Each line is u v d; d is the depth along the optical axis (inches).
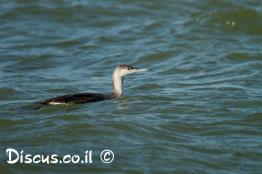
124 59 1115.9
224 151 743.7
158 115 828.6
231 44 1161.4
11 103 882.1
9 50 1184.8
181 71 1034.7
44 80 1004.6
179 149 746.2
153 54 1120.8
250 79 966.4
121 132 781.9
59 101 848.3
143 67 1080.8
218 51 1117.7
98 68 1080.2
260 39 1198.3
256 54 1091.3
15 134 777.6
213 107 855.1
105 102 864.3
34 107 850.8
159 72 1035.3
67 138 766.5
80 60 1124.5
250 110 845.2
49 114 824.9
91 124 791.7
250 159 730.2
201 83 962.7
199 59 1084.5
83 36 1250.0
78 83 984.3
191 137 778.2
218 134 786.2
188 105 860.6
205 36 1206.9
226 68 1032.8
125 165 710.5
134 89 935.7
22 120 808.9
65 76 1029.8
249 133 789.2
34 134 775.1
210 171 706.8
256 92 909.8
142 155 731.4
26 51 1178.6
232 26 1251.2
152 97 890.7
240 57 1080.8
